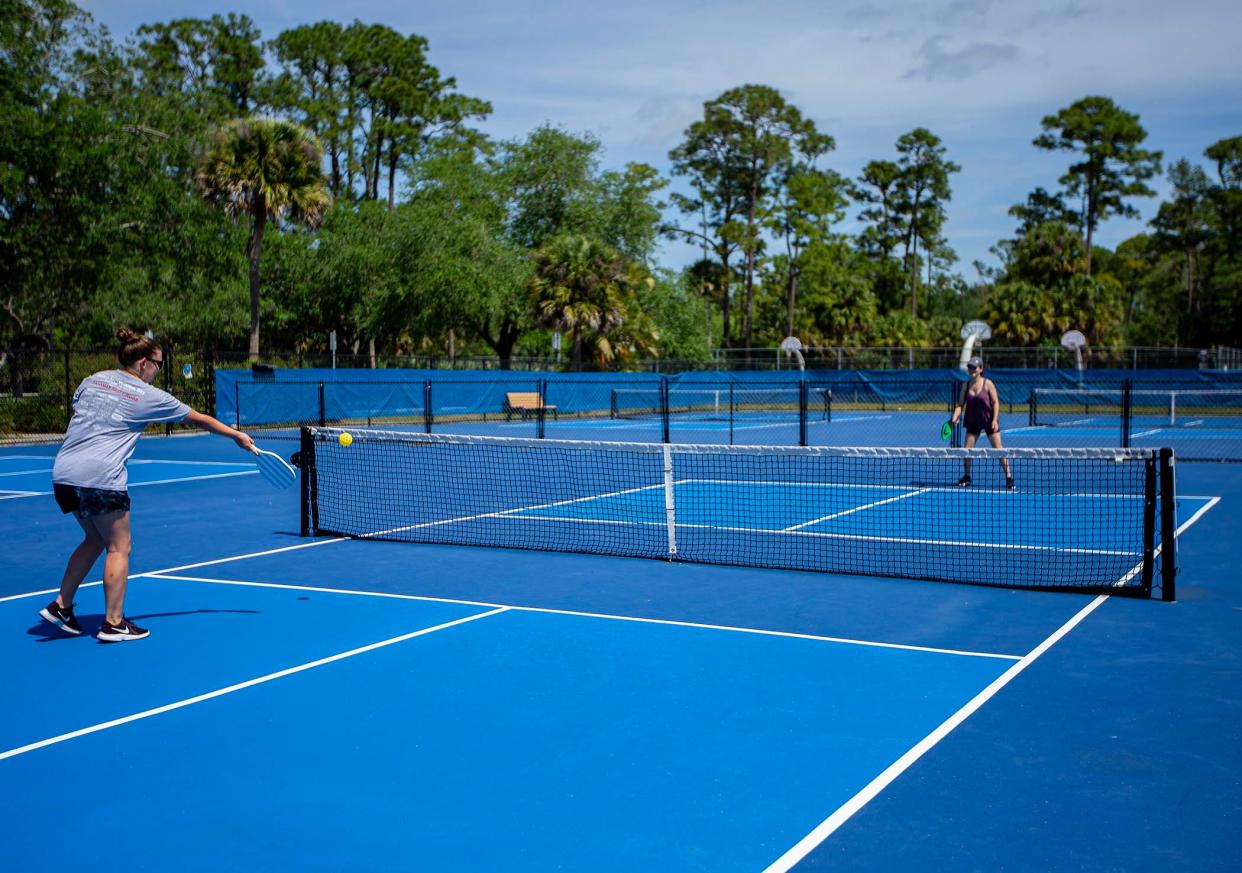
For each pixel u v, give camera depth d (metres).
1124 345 73.25
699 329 59.47
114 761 5.10
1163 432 28.86
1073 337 46.62
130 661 6.81
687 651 7.04
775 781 4.84
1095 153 76.56
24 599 8.73
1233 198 77.38
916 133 87.19
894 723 5.60
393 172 64.81
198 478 18.16
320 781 4.86
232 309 41.34
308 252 48.97
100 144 35.09
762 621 7.87
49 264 36.72
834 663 6.74
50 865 4.06
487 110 66.25
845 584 9.22
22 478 18.52
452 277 48.50
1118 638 7.32
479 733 5.47
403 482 17.20
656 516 13.22
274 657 6.90
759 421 36.16
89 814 4.52
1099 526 12.20
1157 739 5.34
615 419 37.88
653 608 8.31
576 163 56.09
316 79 64.56
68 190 35.25
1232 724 5.55
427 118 64.69
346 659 6.86
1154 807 4.54
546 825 4.40
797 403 43.53
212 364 30.66
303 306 50.19
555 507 14.06
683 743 5.32
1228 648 7.03
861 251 88.56
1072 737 5.38
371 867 4.05
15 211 35.41
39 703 5.96
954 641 7.28
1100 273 89.56
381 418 33.16
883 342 72.31
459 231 49.28
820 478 17.42
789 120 71.38
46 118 34.31
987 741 5.33
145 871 4.02
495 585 9.20
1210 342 74.62
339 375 32.03
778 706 5.89
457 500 14.82
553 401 38.06
